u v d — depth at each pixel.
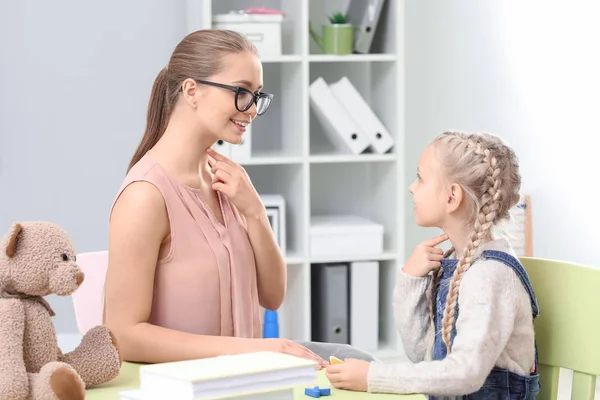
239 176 1.87
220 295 1.80
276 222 3.53
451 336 1.71
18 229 1.39
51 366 1.34
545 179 3.88
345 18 3.57
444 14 4.03
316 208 3.97
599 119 3.72
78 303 2.30
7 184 3.93
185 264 1.76
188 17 3.86
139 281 1.70
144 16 3.93
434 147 1.78
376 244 3.59
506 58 3.98
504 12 3.97
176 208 1.75
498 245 1.72
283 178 3.84
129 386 1.53
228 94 1.76
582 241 3.77
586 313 1.72
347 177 3.97
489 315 1.61
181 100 1.79
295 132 3.60
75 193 3.98
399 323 1.89
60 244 1.42
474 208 1.74
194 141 1.80
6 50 3.87
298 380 1.31
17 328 1.36
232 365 1.30
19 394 1.31
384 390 1.52
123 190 1.73
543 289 1.79
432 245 1.88
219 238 1.81
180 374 1.25
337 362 1.61
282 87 3.82
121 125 3.97
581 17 3.76
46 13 3.87
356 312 3.59
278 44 3.45
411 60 4.04
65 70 3.91
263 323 3.47
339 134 3.55
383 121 3.71
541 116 3.89
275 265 1.96
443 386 1.54
